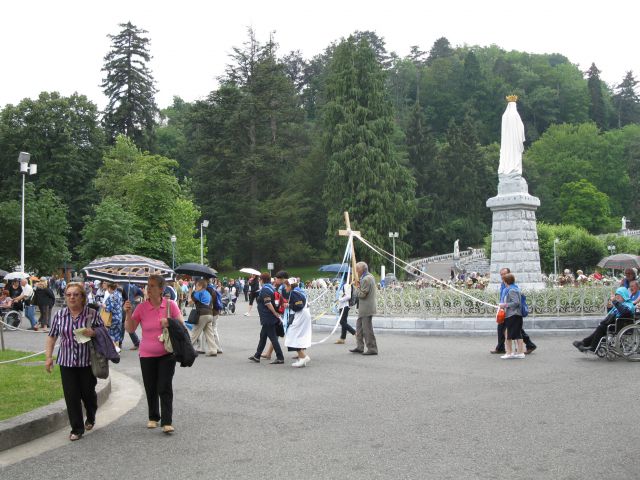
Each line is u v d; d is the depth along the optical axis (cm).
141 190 5425
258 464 659
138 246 5272
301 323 1345
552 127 12656
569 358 1397
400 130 10125
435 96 13888
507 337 1422
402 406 923
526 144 13562
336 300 2195
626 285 1432
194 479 617
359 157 5972
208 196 7775
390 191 6128
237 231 7388
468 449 694
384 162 6109
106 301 1623
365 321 1507
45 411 843
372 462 655
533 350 1512
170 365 819
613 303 1373
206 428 824
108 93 7719
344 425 818
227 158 7638
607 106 15625
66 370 789
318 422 839
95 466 671
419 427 796
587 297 1916
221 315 3178
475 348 1594
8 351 1563
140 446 745
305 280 7206
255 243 7300
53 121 5800
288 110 7925
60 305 4019
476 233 9412
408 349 1592
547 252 6975
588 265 7088
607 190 11856
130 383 1206
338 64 6266
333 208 6250
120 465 672
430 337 1861
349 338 1916
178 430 818
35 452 731
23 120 5841
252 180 7481
